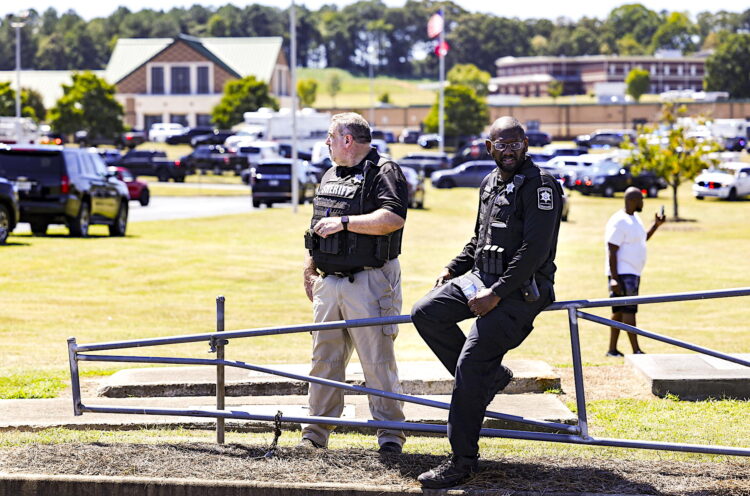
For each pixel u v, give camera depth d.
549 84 179.12
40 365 11.69
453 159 78.38
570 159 64.25
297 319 17.39
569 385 10.38
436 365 10.41
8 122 63.00
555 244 6.01
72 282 20.34
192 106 119.56
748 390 9.76
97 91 93.31
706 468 6.24
